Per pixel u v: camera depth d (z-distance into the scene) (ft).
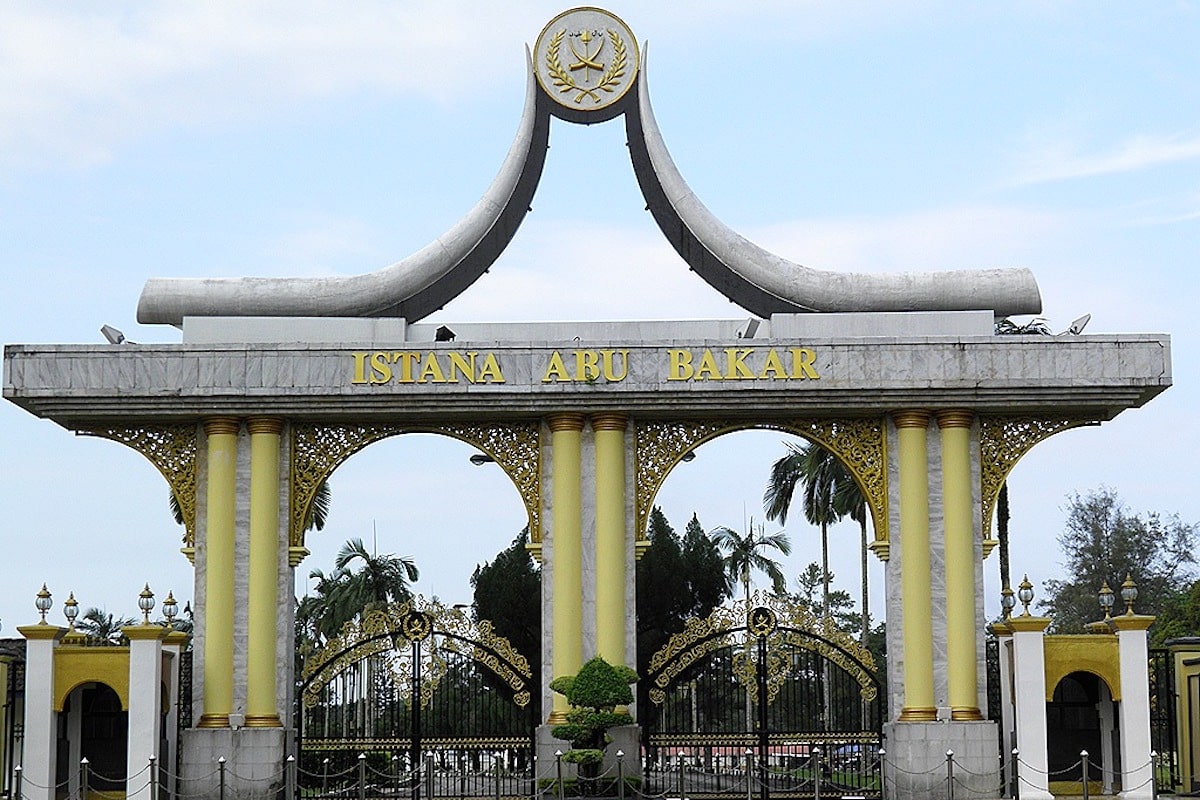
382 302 93.76
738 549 194.08
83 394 90.22
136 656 86.43
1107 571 227.20
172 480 93.76
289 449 93.66
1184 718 99.66
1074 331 94.07
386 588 200.85
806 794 91.25
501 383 90.74
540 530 93.25
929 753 89.04
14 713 95.81
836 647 93.15
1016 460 94.12
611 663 90.02
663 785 94.53
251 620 90.84
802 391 90.74
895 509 92.94
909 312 93.66
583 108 96.99
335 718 93.61
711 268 95.96
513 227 96.53
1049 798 86.22
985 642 92.17
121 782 89.86
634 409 91.86
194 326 93.04
